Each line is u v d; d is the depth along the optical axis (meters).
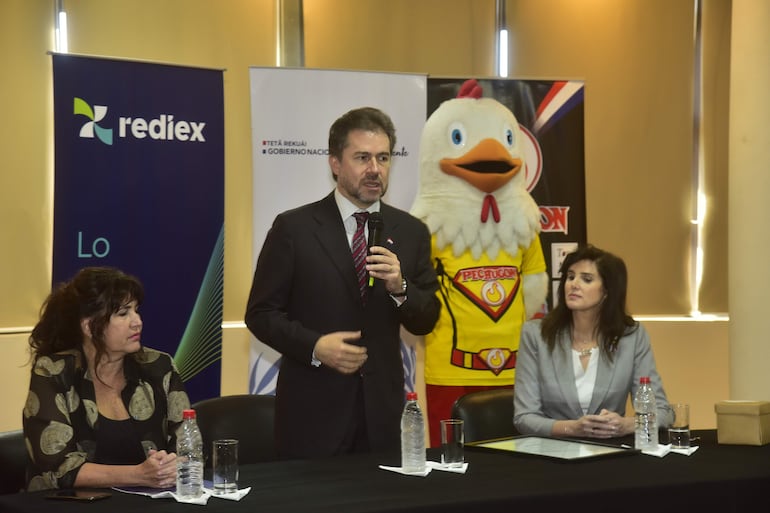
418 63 5.44
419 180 4.54
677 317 5.82
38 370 2.40
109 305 2.40
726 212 5.88
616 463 2.45
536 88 4.75
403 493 2.07
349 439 2.70
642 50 5.75
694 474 2.31
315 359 2.60
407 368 4.65
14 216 4.77
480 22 5.52
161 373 2.59
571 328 3.20
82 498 2.04
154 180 4.27
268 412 3.05
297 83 4.43
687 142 5.83
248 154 5.20
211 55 5.12
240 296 5.20
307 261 2.76
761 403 2.79
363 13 5.36
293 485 2.17
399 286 2.64
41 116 4.82
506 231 4.48
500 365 4.45
